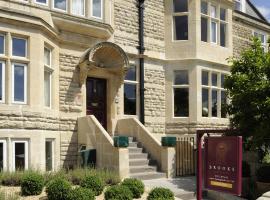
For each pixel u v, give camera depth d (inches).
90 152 506.3
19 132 453.1
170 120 666.2
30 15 466.9
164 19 683.4
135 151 551.5
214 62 693.3
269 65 510.0
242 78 519.8
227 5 737.0
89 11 565.6
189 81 666.2
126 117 617.9
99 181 386.0
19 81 466.0
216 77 707.4
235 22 791.7
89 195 339.0
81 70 556.4
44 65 494.3
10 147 446.3
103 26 571.5
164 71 674.8
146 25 657.6
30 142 462.3
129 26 634.8
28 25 466.3
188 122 658.8
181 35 679.7
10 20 451.5
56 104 529.7
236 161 269.6
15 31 457.4
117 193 354.3
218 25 717.3
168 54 676.7
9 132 445.4
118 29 620.1
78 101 556.4
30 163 459.5
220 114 699.4
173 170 535.2
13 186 397.1
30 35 469.1
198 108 660.7
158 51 668.7
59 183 345.4
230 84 541.0
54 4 535.8
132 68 640.4
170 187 461.1
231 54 734.5
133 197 380.5
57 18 530.3
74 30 553.6
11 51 455.8
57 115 528.4
